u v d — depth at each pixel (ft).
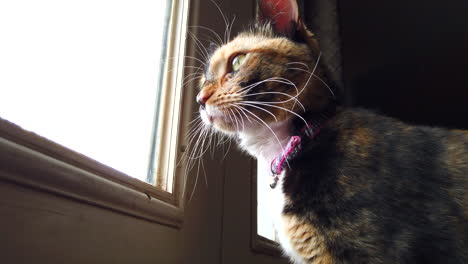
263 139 0.92
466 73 2.13
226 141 1.05
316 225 0.70
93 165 0.53
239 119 0.87
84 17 0.68
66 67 0.62
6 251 0.38
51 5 0.60
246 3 1.38
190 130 0.86
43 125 0.55
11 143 0.38
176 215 0.71
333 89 0.94
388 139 0.77
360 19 2.00
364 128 0.80
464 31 1.95
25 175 0.39
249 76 0.85
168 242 0.69
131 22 0.81
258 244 1.14
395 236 0.65
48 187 0.42
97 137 0.67
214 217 0.91
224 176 1.00
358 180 0.69
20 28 0.53
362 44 2.07
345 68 2.04
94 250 0.50
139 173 0.75
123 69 0.77
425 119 2.40
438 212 0.68
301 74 0.87
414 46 2.08
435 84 2.22
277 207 0.82
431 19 1.94
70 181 0.45
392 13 1.94
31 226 0.41
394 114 2.35
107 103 0.71
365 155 0.73
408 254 0.65
